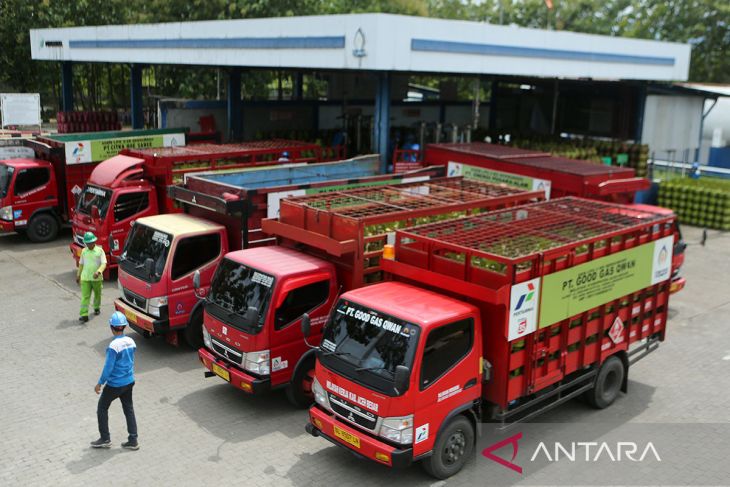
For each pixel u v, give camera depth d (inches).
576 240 348.2
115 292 579.2
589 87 1104.8
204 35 797.9
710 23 1839.3
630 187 585.9
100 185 602.2
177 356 458.0
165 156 605.9
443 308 308.2
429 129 969.5
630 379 439.8
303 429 364.2
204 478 314.8
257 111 1029.8
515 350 318.0
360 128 961.5
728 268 719.7
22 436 348.8
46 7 1457.9
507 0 2128.4
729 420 383.9
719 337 519.8
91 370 428.5
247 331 362.6
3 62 1517.0
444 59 652.1
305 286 375.9
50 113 1685.5
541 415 385.7
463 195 506.9
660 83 1131.9
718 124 1272.1
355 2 1706.4
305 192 504.4
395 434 290.0
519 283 308.5
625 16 2004.2
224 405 389.1
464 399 311.7
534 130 1198.9
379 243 397.4
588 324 358.6
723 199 895.7
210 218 495.8
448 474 316.8
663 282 416.8
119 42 975.6
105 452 335.6
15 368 428.5
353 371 303.9
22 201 722.8
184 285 450.6
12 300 557.6
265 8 1398.9
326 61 645.3
